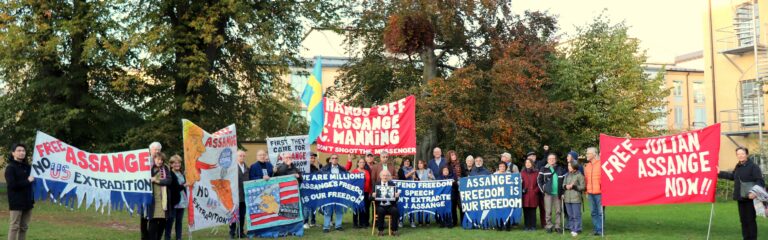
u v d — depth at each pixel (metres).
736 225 16.23
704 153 13.02
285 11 28.16
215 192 12.74
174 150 26.53
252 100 30.69
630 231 14.85
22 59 24.50
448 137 28.17
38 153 11.23
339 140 16.28
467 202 15.58
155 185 11.71
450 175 16.36
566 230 15.02
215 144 12.85
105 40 24.25
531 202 14.98
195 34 25.95
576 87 30.50
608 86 30.73
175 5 26.39
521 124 27.73
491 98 27.66
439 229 15.47
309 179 15.01
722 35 33.28
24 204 10.83
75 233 14.34
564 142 29.45
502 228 15.43
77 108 26.80
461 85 26.11
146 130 26.45
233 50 28.23
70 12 25.30
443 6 27.05
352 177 15.29
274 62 27.28
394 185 14.64
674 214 19.39
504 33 30.34
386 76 32.12
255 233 13.89
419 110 26.12
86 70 26.84
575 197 14.03
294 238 13.77
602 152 13.74
